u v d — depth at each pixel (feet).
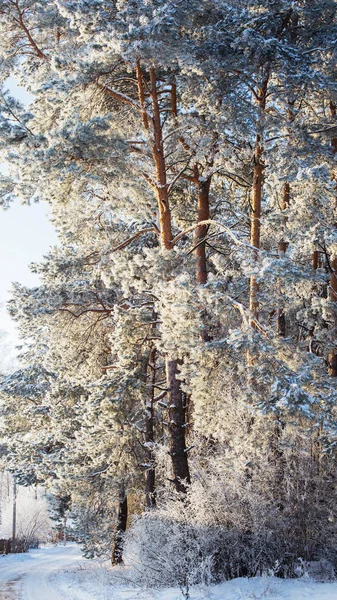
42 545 180.96
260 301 48.47
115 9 44.16
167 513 42.37
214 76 46.57
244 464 39.42
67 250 67.36
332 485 40.91
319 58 46.91
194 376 42.09
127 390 55.62
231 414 41.32
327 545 39.78
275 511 38.99
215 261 64.39
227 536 38.75
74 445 63.05
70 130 41.93
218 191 64.90
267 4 45.91
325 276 44.11
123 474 58.08
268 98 51.65
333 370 55.57
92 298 63.05
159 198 53.31
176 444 50.34
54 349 65.87
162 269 46.83
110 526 66.28
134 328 56.03
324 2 47.06
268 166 52.29
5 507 177.88
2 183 45.06
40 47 55.62
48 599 48.19
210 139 48.75
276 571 37.09
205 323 43.75
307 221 48.55
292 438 40.14
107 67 48.16
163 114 60.13
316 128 52.65
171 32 42.78
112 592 43.65
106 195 51.78
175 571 39.29
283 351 39.65
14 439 82.94
